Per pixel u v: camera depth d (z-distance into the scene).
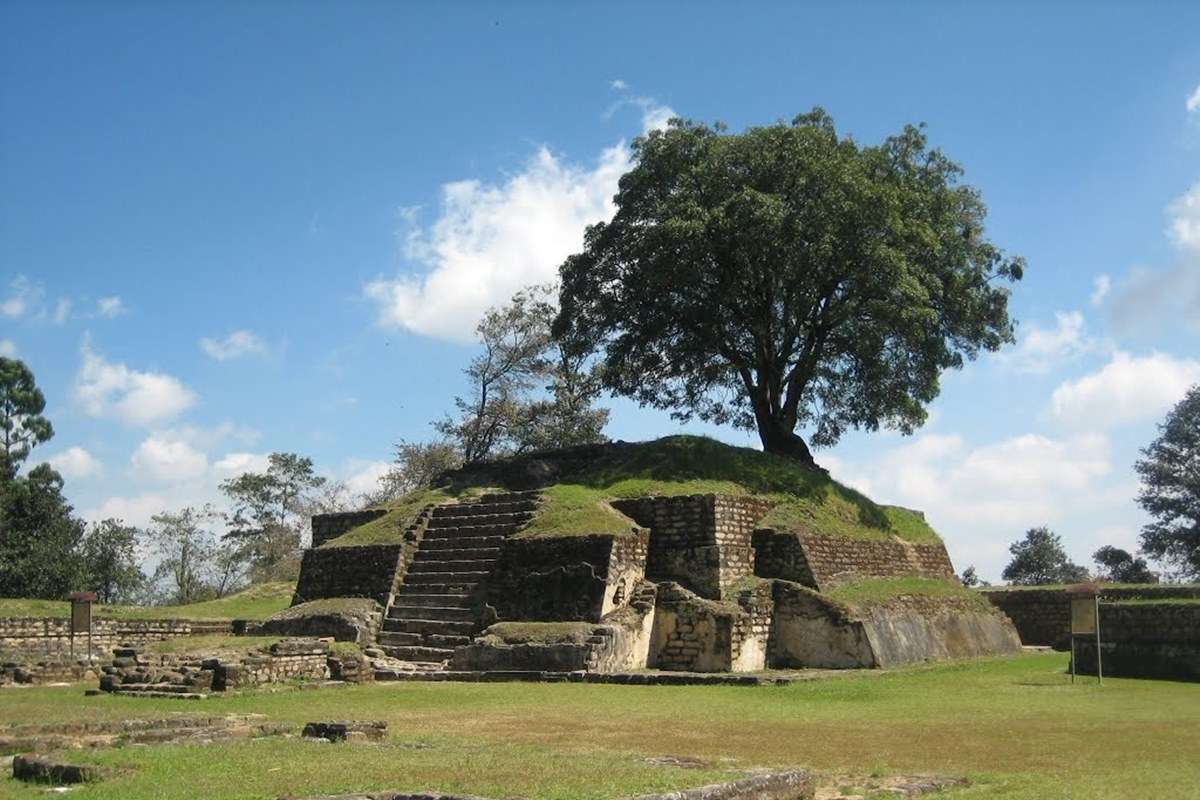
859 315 34.31
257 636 25.86
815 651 25.25
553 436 50.75
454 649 24.62
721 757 11.74
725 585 26.03
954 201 36.56
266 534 58.81
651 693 19.25
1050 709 17.25
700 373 38.34
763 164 32.81
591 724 14.86
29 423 50.25
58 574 41.00
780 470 31.78
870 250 31.92
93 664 22.47
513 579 26.14
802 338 36.25
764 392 36.38
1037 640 38.19
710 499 26.59
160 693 18.89
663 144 34.31
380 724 13.00
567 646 22.38
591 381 43.50
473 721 15.16
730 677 20.84
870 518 32.62
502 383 51.78
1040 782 10.48
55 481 44.88
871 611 26.20
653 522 27.38
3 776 9.88
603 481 30.19
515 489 33.19
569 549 25.70
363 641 25.86
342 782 8.80
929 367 36.00
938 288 34.88
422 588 27.52
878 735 13.95
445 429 52.75
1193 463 53.97
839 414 38.50
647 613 24.81
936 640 28.61
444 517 29.83
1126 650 24.52
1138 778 10.70
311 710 16.56
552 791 8.30
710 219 32.06
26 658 23.50
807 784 9.61
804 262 32.38
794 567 26.98
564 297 36.81
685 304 35.16
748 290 34.53
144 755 10.25
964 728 14.74
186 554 56.09
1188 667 23.45
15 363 50.16
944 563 35.25
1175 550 53.72
